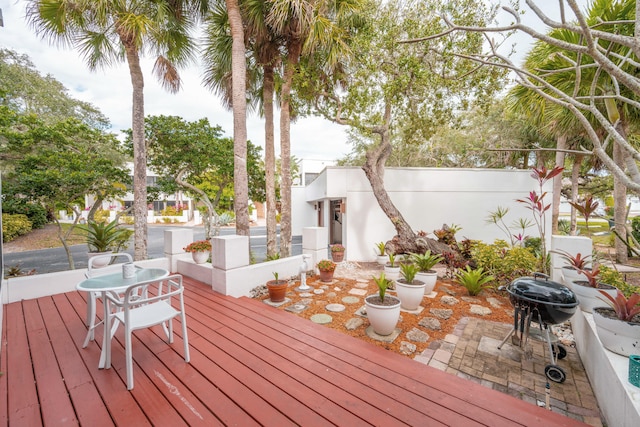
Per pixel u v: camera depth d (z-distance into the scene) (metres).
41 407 1.71
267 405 1.74
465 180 7.92
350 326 3.20
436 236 7.06
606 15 3.62
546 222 8.02
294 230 14.35
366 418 1.63
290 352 2.42
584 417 1.84
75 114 13.79
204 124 8.88
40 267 7.43
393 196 7.78
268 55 6.43
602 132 5.50
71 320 2.98
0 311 2.34
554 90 1.64
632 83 1.29
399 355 2.42
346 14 5.71
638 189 1.38
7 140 5.93
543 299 2.25
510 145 10.62
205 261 4.90
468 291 4.43
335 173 7.55
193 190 9.46
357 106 5.79
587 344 2.29
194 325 2.96
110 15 4.77
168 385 1.94
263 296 4.20
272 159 7.03
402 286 3.73
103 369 2.12
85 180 6.12
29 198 5.86
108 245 6.27
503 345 2.80
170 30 5.81
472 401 1.80
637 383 1.45
